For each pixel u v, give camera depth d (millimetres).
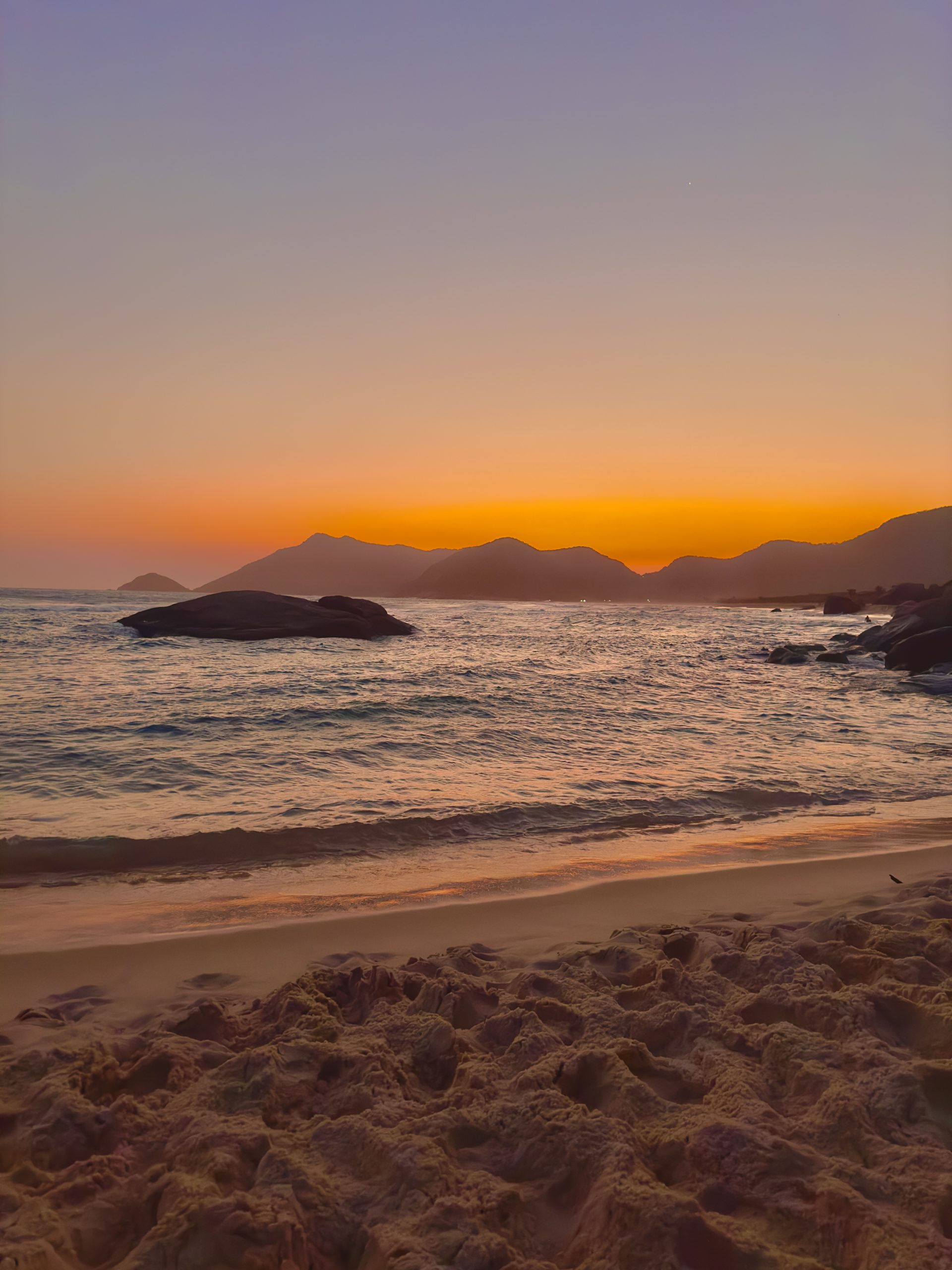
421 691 19812
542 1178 2521
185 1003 4148
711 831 8461
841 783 10828
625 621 79438
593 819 8805
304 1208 2307
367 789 9867
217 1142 2590
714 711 17609
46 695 18344
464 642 42969
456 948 4832
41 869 6926
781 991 3672
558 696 19219
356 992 4070
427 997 3861
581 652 36594
